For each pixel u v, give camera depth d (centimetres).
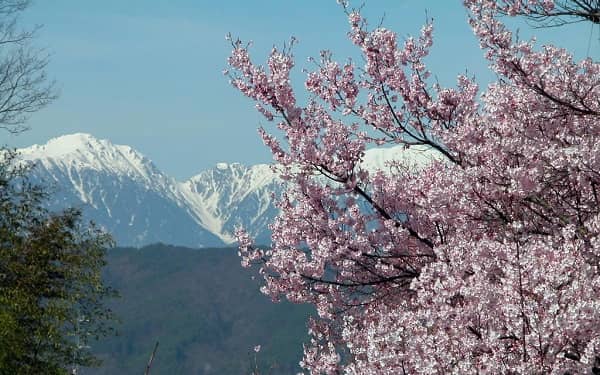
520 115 2105
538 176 1942
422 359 1488
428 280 1803
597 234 1736
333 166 2234
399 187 2294
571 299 1436
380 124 2356
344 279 2356
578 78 2081
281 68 2248
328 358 1883
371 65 2380
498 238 2036
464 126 2155
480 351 1543
